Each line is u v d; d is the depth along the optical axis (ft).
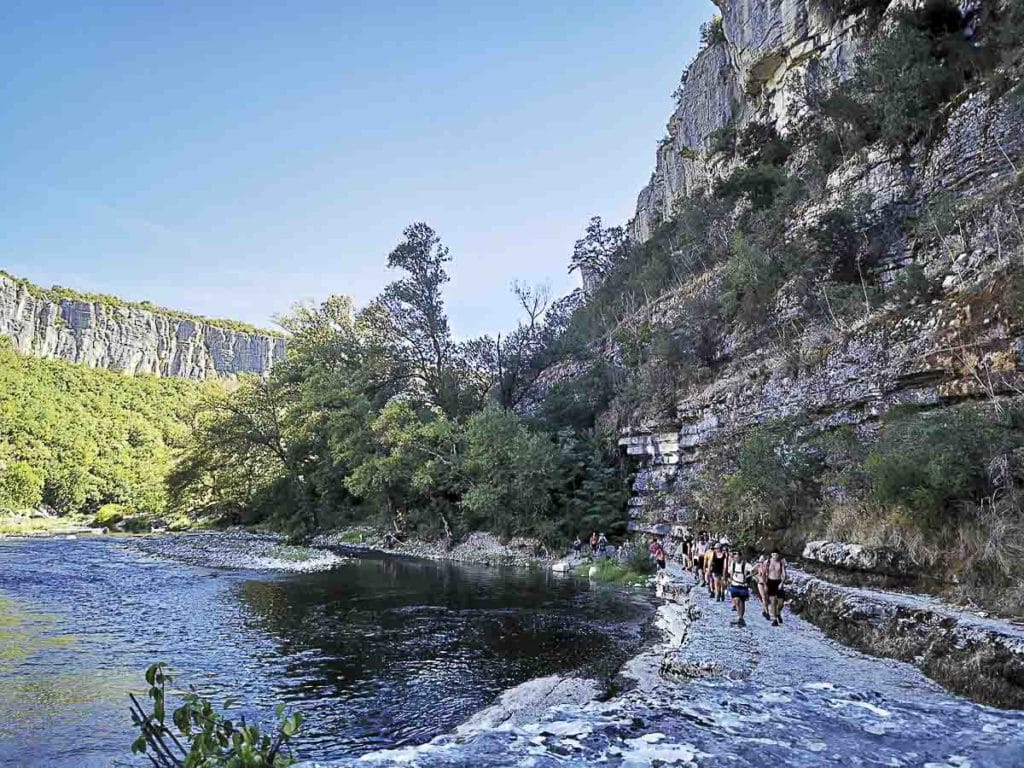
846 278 92.84
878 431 64.34
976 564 40.65
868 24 132.16
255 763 9.21
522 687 36.40
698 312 122.42
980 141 77.61
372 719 32.04
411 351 164.45
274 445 194.90
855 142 107.45
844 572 52.31
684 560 88.69
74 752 27.89
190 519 238.89
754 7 163.02
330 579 86.99
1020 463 42.91
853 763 10.49
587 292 248.32
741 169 150.71
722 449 92.12
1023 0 84.38
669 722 12.80
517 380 164.86
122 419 484.33
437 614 60.08
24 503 307.99
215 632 52.01
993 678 29.30
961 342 57.72
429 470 136.15
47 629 52.90
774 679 33.50
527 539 118.83
